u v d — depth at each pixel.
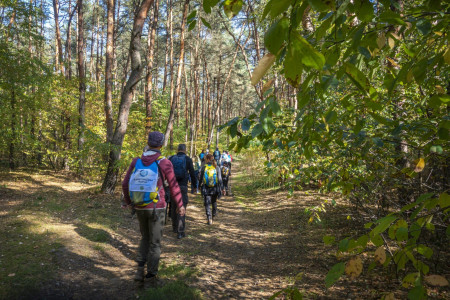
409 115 2.81
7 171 11.91
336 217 5.77
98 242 4.41
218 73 33.75
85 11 29.50
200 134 29.81
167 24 21.75
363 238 0.95
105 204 7.17
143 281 3.30
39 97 11.98
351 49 0.95
